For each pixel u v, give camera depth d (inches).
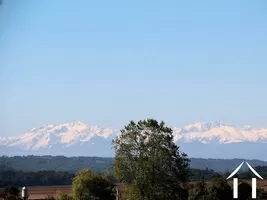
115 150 4869.6
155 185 4734.3
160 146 4793.3
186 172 4837.6
